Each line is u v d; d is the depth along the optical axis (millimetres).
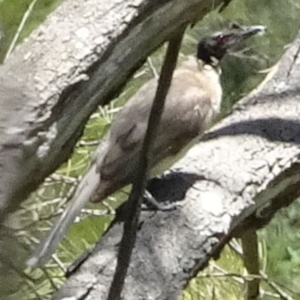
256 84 11422
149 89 7496
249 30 8906
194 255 6184
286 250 11719
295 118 7430
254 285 8688
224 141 7254
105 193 7184
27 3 10344
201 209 6500
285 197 7246
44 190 8695
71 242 9234
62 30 5164
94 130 9531
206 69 8508
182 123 7488
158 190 6707
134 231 5336
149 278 5934
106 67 5188
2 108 4664
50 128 4961
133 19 5094
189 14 4992
